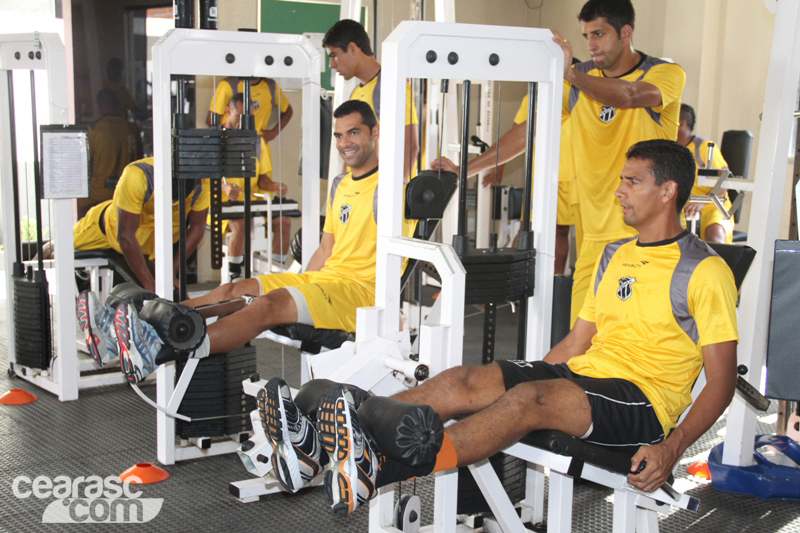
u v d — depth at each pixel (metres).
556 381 1.90
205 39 2.83
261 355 4.45
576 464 1.81
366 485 1.61
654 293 1.99
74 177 3.48
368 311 2.07
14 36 3.56
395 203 2.07
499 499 2.04
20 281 3.79
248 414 3.08
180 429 3.00
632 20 2.92
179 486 2.76
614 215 3.03
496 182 2.58
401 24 2.05
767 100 2.67
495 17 7.45
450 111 5.24
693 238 2.01
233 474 2.87
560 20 7.39
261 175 5.35
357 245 2.91
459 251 2.22
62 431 3.28
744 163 5.21
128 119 5.80
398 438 1.55
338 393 1.61
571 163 3.34
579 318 2.23
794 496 2.69
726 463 2.78
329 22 6.17
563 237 4.28
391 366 2.00
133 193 3.98
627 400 1.94
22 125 6.22
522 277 2.30
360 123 2.87
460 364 1.99
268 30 6.00
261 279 2.93
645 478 1.77
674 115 3.03
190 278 6.16
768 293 2.71
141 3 5.72
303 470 1.74
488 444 1.75
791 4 2.60
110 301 2.44
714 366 1.88
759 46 6.21
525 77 2.23
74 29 5.53
